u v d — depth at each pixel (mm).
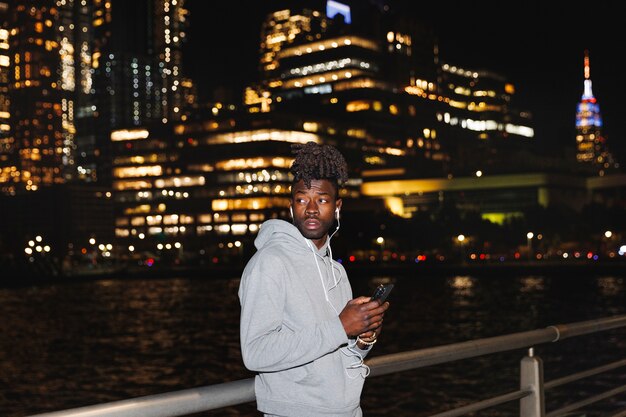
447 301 91375
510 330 62250
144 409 2809
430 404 31719
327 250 3287
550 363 40188
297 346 2826
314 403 2957
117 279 161875
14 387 44969
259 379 3098
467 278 137250
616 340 48406
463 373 38344
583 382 33688
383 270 143125
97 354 58125
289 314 2984
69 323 81875
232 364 50531
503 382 35875
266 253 3012
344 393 3029
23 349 62250
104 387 44312
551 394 31250
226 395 3092
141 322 80688
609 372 36094
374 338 3102
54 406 39406
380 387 35406
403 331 63469
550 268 131250
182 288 136000
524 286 115875
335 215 3229
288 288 2975
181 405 2932
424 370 39469
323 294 3088
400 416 29484
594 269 129000
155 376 47250
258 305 2914
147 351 58750
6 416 37219
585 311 75250
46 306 105062
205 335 67562
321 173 3115
